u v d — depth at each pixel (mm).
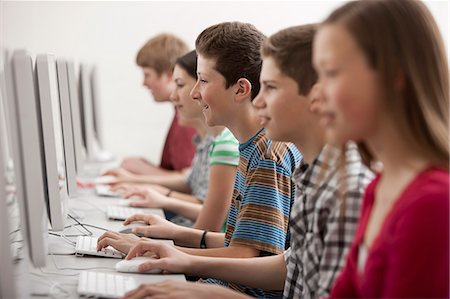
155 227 1804
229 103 1673
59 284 1345
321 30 942
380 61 891
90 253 1574
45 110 1479
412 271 876
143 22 4312
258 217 1543
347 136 920
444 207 875
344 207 1144
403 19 914
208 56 1669
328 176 1217
